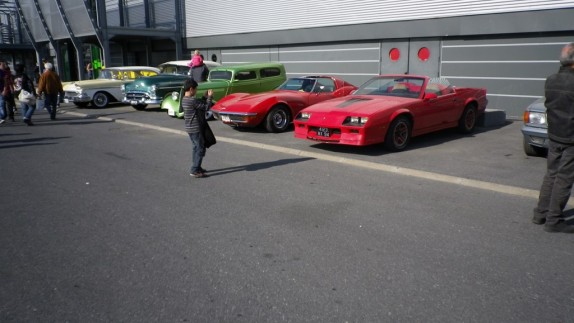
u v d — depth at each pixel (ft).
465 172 21.18
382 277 11.25
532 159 23.88
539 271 11.46
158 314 9.75
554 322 9.32
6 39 94.99
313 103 34.65
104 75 56.03
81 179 20.77
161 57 76.28
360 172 21.68
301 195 17.99
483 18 39.63
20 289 10.84
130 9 77.97
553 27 35.99
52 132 34.96
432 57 44.16
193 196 18.01
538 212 14.47
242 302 10.19
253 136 31.96
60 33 74.23
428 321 9.39
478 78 41.55
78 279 11.31
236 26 61.98
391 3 45.50
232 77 39.73
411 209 16.20
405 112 25.77
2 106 40.11
